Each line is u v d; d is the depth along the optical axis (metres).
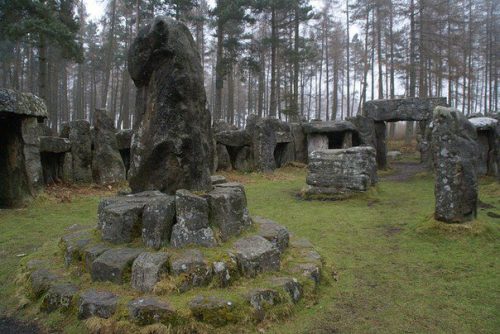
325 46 38.62
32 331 3.57
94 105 36.59
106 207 4.56
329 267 4.99
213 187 5.13
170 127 4.75
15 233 6.60
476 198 6.61
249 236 4.64
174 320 3.34
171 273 3.78
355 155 10.05
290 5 23.11
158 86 4.82
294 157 17.77
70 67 44.03
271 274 4.22
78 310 3.61
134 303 3.46
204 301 3.48
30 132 8.89
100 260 3.97
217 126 16.22
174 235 4.19
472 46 31.92
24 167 8.81
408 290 4.47
